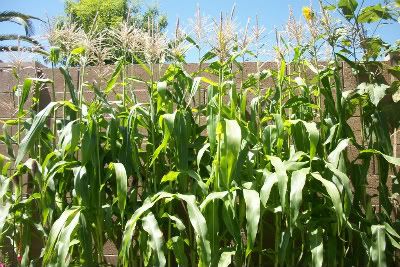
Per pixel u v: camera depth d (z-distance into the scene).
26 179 3.67
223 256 2.70
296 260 3.09
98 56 3.20
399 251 3.24
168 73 3.20
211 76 3.84
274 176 2.64
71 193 3.24
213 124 2.87
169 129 2.82
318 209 2.87
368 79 3.58
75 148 3.00
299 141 2.97
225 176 2.61
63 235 2.62
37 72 3.89
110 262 3.59
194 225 2.53
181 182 2.96
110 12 14.37
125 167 2.97
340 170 2.89
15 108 3.79
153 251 2.59
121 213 2.70
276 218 2.92
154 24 3.26
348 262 3.06
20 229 3.28
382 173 3.16
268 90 3.37
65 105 3.16
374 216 3.05
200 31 3.15
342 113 3.10
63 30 3.13
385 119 3.17
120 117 3.14
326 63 3.71
